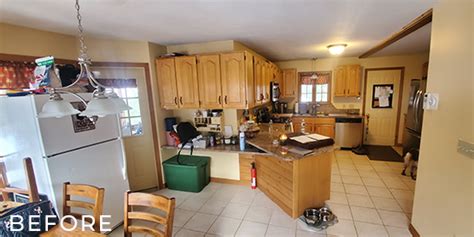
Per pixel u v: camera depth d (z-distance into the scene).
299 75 5.89
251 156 3.44
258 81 3.54
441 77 1.82
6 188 2.04
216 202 3.07
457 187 1.63
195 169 3.30
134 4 1.78
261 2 1.82
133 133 3.39
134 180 3.45
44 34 2.50
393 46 3.94
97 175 2.34
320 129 5.40
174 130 3.54
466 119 1.54
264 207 2.90
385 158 4.60
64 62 2.71
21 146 2.00
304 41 3.44
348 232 2.35
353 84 5.30
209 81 3.12
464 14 1.55
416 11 2.11
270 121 4.68
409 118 4.01
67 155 2.07
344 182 3.52
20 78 2.30
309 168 2.59
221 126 3.45
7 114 2.00
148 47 3.22
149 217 1.49
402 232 2.32
